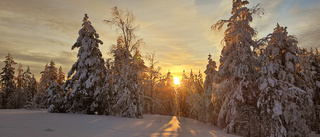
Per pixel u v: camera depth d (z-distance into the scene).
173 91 38.78
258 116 15.87
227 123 18.28
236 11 18.52
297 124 14.92
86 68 24.44
